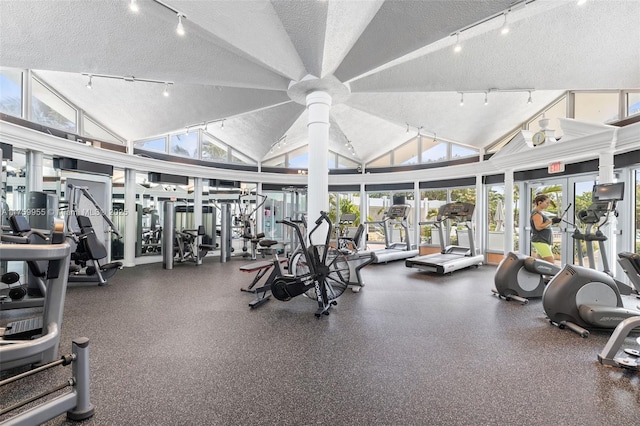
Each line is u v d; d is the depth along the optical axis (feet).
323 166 18.69
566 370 8.06
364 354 8.99
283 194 35.96
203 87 20.34
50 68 15.19
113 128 24.08
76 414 6.05
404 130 30.91
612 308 10.48
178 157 29.35
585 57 14.44
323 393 7.03
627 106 18.53
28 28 12.24
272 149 32.27
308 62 15.44
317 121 18.47
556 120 22.26
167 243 23.98
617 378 7.66
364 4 11.60
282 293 13.07
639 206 17.61
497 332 10.70
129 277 20.47
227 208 28.68
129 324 11.41
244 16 11.98
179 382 7.46
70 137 21.02
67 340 9.92
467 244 29.48
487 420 6.12
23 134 17.47
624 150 16.90
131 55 14.57
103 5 11.55
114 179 25.02
